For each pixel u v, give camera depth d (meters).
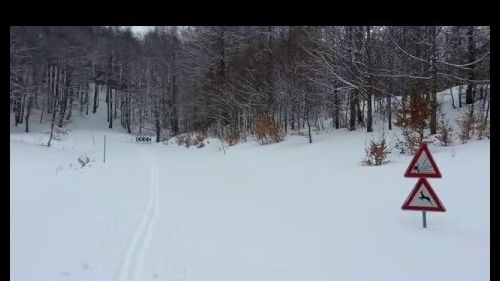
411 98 18.67
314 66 29.89
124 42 94.31
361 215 9.76
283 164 19.62
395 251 7.35
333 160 18.17
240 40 50.59
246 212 10.88
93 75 87.81
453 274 6.32
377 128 24.45
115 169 22.06
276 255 7.50
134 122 78.75
